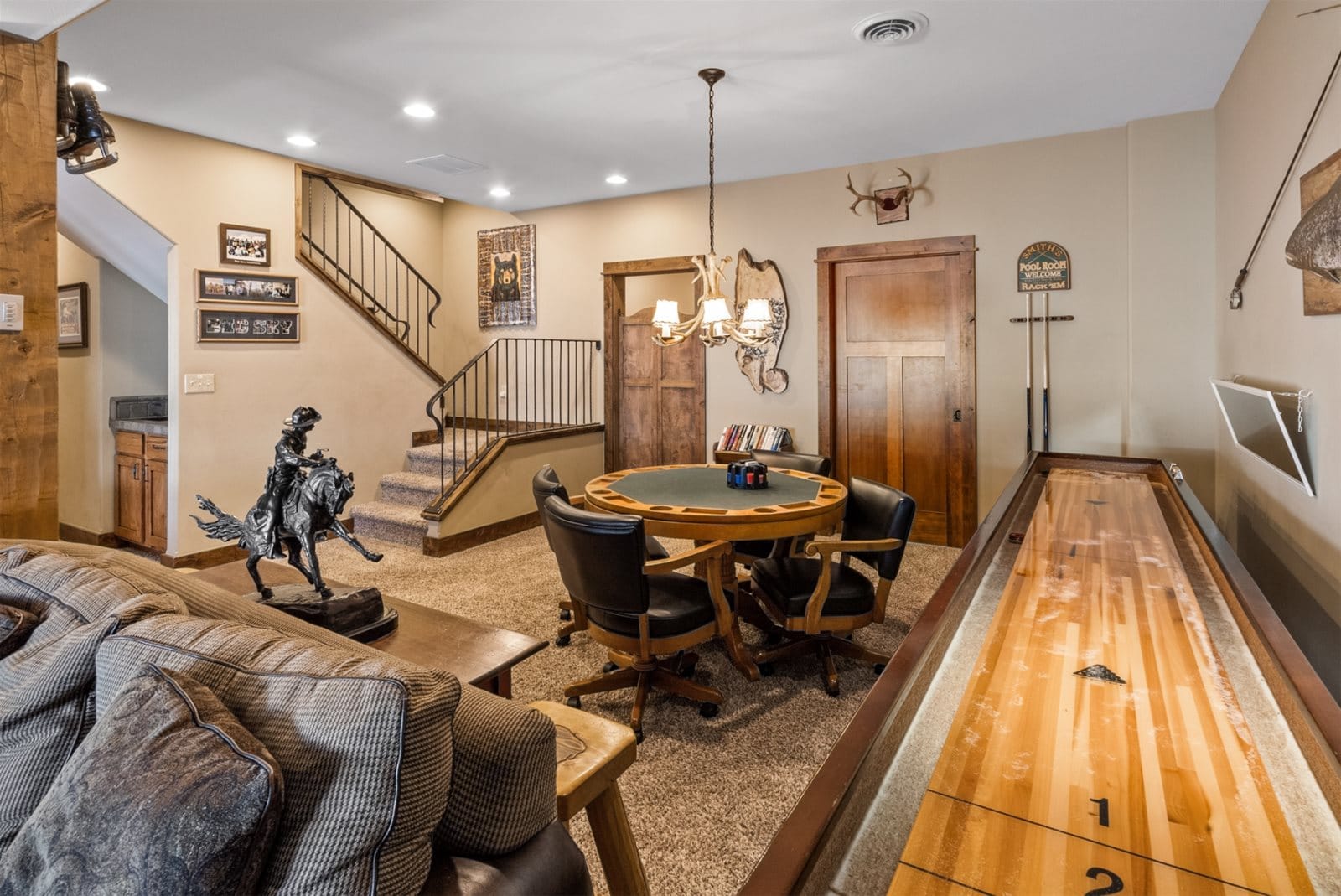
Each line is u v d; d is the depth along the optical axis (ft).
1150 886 2.53
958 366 15.92
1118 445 14.51
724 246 18.30
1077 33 10.06
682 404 19.45
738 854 6.31
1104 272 14.46
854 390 17.29
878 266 16.81
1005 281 15.31
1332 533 7.32
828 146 15.19
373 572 14.80
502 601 13.00
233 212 15.28
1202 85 12.03
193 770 2.96
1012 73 11.43
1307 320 8.00
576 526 8.07
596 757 4.49
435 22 9.66
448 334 23.57
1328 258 6.88
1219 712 3.73
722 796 7.14
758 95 12.28
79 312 16.87
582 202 20.39
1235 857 2.67
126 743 3.17
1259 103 9.88
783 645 10.00
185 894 2.74
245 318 15.61
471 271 22.88
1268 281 9.62
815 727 8.49
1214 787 3.08
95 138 8.76
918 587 13.51
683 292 24.14
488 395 21.53
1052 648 4.58
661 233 19.17
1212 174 13.23
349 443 17.95
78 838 2.97
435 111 13.03
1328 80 7.16
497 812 3.57
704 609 8.68
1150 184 13.71
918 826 2.85
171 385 14.69
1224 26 9.94
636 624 8.38
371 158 16.01
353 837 2.96
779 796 7.13
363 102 12.61
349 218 19.84
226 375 15.39
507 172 17.12
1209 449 13.52
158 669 3.57
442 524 16.10
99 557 5.74
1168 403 13.78
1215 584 5.83
